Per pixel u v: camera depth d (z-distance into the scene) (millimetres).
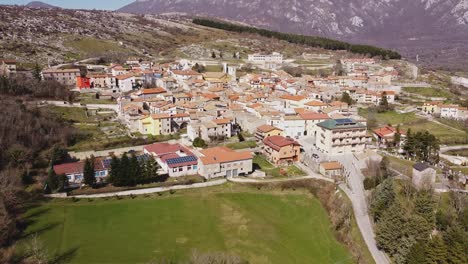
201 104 198125
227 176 137875
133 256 92750
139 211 115250
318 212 119812
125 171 125938
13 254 90125
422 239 96938
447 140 190250
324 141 162875
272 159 153500
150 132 174375
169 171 135125
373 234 107500
